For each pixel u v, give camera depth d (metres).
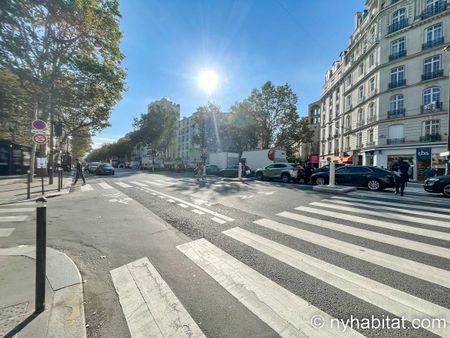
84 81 14.98
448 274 3.40
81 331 2.32
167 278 3.38
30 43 8.09
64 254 4.13
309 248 4.39
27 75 9.28
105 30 12.55
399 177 10.92
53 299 2.80
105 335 2.31
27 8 7.14
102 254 4.25
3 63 8.06
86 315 2.61
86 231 5.53
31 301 2.75
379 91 30.53
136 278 3.39
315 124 62.25
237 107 43.84
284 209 7.64
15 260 3.83
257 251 4.29
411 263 3.75
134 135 51.53
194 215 6.96
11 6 6.65
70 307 2.67
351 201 9.05
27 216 6.84
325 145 52.28
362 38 36.00
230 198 9.83
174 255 4.17
